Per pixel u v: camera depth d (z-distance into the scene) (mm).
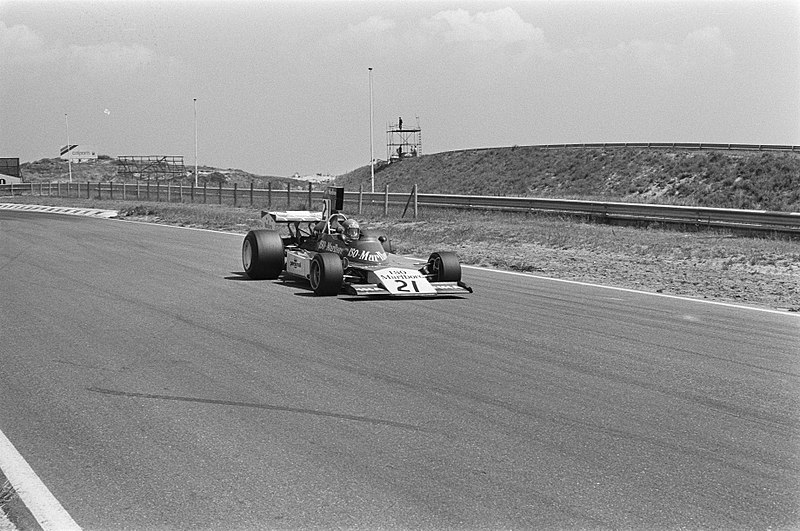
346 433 7801
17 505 6176
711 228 32750
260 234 18562
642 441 7703
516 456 7262
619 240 29391
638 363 10789
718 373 10305
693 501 6367
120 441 7516
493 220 38312
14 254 24312
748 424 8250
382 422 8148
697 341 12250
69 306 14836
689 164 79500
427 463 7059
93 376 9781
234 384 9477
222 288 17234
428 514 6078
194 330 12625
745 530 5898
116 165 157250
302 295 16312
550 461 7156
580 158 94250
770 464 7156
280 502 6254
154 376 9797
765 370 10484
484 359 10883
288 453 7250
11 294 16266
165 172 114250
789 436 7895
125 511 6082
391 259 17375
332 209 18375
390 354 11086
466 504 6250
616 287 18344
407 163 121062
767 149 80688
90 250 25672
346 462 7055
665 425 8195
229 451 7281
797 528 5930
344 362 10594
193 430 7836
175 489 6473
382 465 7000
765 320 14148
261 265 18438
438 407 8680
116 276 19219
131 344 11570
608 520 6020
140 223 39938
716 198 69562
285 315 14000
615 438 7785
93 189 82125
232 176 130500
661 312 14875
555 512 6137
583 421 8281
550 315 14398
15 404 8633
